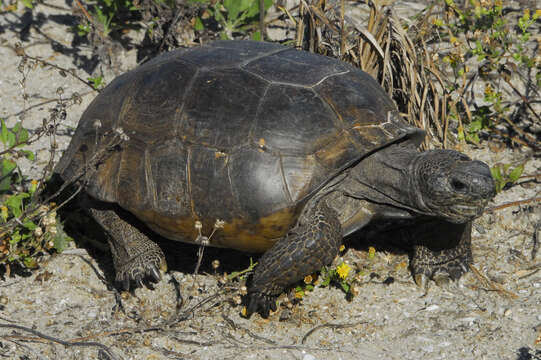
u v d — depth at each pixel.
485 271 4.11
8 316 3.79
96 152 3.86
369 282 4.03
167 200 3.66
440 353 3.49
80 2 6.52
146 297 3.96
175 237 3.84
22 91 5.66
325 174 3.55
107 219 4.08
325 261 3.61
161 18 5.82
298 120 3.61
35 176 4.80
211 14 6.02
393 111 3.97
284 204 3.50
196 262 4.23
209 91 3.74
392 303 3.87
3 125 4.41
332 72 3.94
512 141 5.14
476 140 5.12
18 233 3.99
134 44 6.09
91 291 4.02
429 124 5.00
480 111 5.06
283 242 3.61
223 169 3.55
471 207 3.57
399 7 6.30
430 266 4.03
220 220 3.59
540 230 4.39
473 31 5.07
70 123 5.40
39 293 3.98
